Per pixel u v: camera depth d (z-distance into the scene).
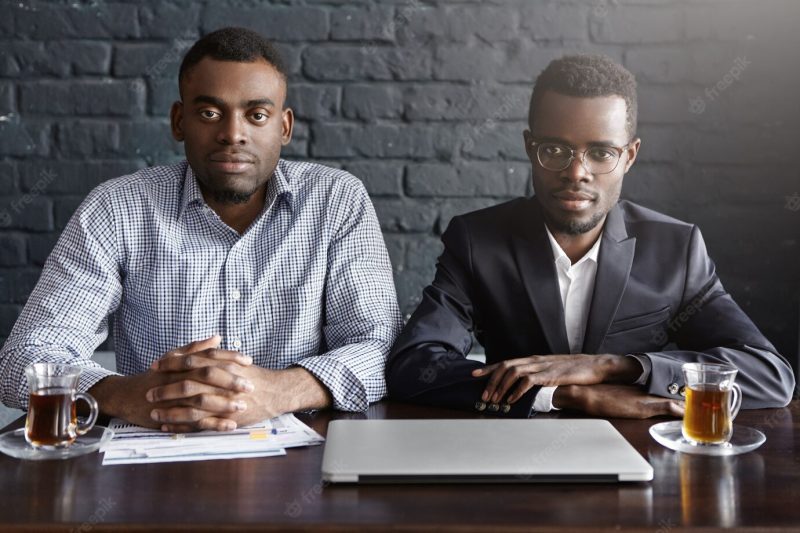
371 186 2.14
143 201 1.56
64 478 0.99
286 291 1.58
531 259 1.58
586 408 1.29
